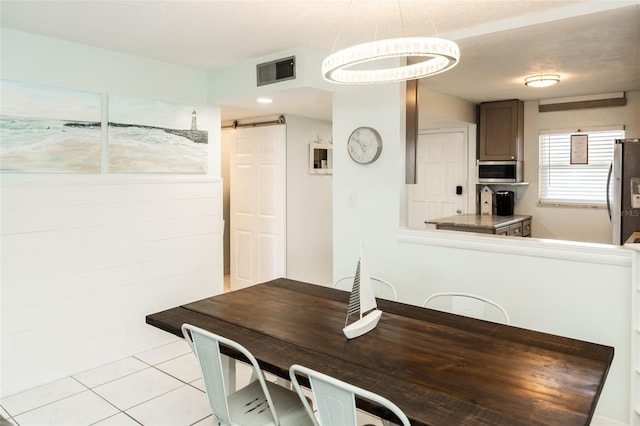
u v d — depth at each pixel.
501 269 2.89
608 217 4.89
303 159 5.15
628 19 2.57
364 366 1.68
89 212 3.29
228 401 2.05
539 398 1.42
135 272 3.58
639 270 2.31
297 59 3.34
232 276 5.61
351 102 3.56
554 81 3.98
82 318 3.27
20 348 2.97
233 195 5.54
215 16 2.64
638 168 2.95
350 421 1.43
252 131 5.23
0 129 2.85
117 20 2.71
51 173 3.09
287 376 1.68
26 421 2.59
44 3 2.43
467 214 5.53
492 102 5.25
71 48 3.16
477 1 2.43
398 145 3.32
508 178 5.20
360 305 2.04
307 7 2.49
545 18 2.61
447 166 5.70
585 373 1.60
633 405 2.32
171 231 3.82
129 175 3.53
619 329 2.48
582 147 5.01
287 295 2.69
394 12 2.58
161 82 3.71
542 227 5.31
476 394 1.45
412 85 3.49
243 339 1.97
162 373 3.25
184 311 2.38
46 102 3.05
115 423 2.58
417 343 1.91
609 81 4.21
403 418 1.31
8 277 2.91
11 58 2.88
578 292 2.61
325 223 5.52
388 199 3.39
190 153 3.95
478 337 1.97
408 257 3.31
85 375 3.21
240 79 3.77
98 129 3.32
